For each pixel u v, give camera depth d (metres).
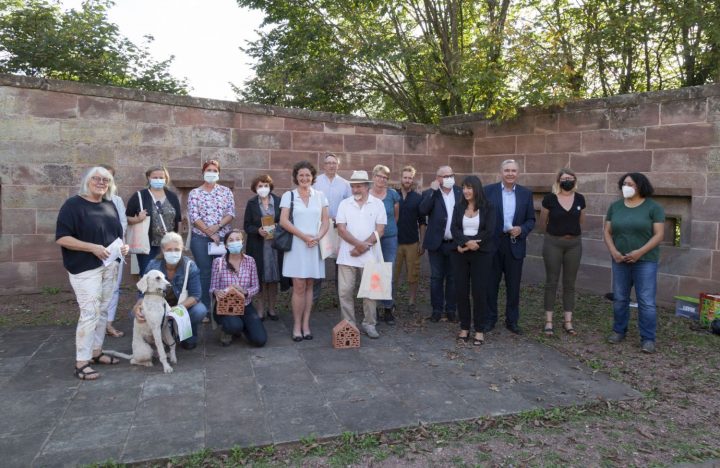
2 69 15.20
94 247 4.22
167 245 4.67
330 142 8.40
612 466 3.19
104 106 7.12
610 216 5.55
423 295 7.77
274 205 6.14
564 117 8.05
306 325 5.55
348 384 4.29
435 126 9.06
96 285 4.34
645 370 4.77
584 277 7.87
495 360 4.97
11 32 15.41
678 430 3.66
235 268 5.30
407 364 4.80
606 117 7.54
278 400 3.95
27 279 6.95
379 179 6.03
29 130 6.82
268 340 5.45
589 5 9.02
